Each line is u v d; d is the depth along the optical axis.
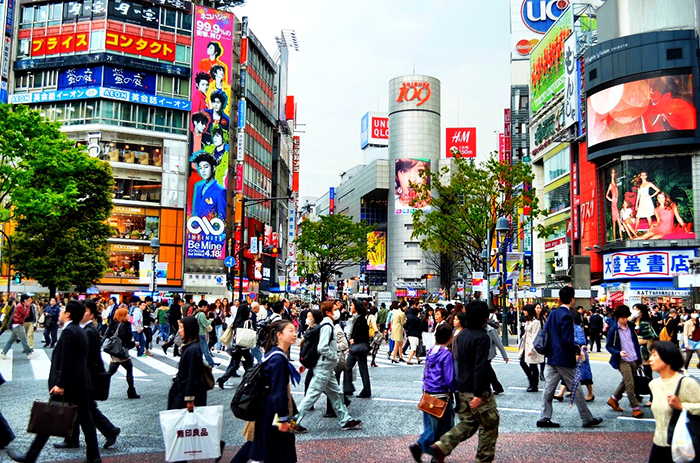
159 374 15.52
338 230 57.53
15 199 27.92
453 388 6.62
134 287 51.41
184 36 54.62
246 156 59.88
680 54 44.09
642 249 44.62
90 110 51.72
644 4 46.41
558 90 57.88
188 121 54.38
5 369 15.46
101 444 7.72
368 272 124.44
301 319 28.30
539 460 7.01
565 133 55.44
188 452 5.75
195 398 6.22
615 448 7.61
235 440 7.96
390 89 123.25
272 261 69.25
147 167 52.47
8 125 27.89
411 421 9.41
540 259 62.16
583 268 30.50
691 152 44.12
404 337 21.52
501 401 11.66
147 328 21.45
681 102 43.75
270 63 68.00
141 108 52.97
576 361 9.08
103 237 41.94
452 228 30.42
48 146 28.64
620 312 10.22
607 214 48.06
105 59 51.22
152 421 9.16
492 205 29.95
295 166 97.75
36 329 35.19
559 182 57.91
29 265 39.31
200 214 53.81
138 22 52.81
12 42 52.91
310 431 8.66
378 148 141.50
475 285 29.88
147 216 52.31
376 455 7.20
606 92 46.91
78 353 6.49
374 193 128.50
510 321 40.34
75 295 23.36
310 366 8.63
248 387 5.38
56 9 52.75
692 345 17.94
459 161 30.66
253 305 16.88
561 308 9.07
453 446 6.31
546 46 61.06
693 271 32.22
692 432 4.35
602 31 49.97
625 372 10.14
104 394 7.48
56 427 6.05
